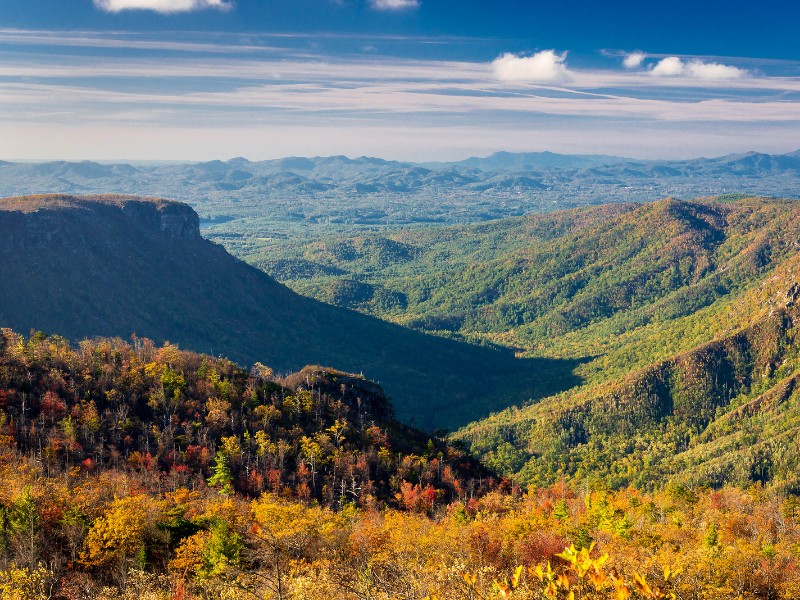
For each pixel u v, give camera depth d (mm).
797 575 81062
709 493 165250
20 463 112125
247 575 64375
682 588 69375
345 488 135125
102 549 80625
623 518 107062
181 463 132000
